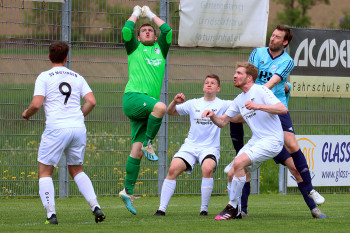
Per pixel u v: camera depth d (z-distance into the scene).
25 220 21.22
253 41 32.28
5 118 29.94
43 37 30.17
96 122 30.94
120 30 31.02
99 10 30.78
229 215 20.64
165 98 31.50
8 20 29.77
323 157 33.31
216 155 23.08
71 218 21.84
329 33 33.28
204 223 19.38
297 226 18.53
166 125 31.64
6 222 20.47
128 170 23.42
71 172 19.81
